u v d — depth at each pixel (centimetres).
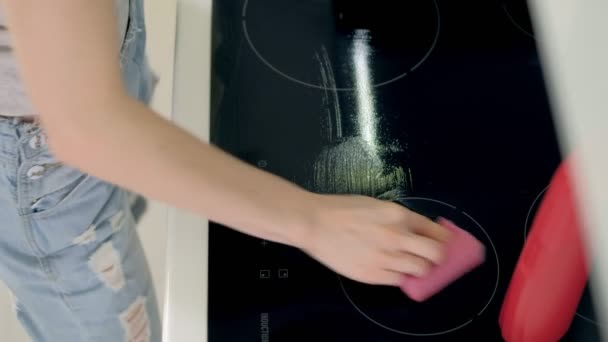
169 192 42
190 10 72
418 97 67
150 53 98
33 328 94
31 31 34
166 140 40
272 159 62
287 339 53
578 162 37
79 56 35
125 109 38
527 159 63
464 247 54
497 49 71
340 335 53
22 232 69
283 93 67
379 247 50
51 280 76
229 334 53
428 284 53
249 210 45
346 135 64
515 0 75
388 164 62
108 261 75
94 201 68
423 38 72
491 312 54
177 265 56
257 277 56
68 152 40
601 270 34
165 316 53
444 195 60
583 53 40
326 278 56
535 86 68
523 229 58
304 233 48
